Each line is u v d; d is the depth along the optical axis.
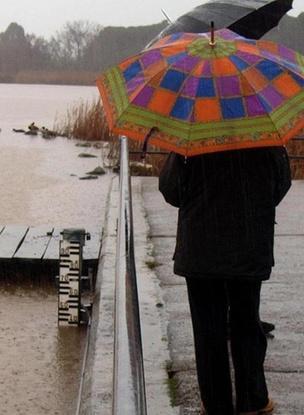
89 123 36.25
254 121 4.68
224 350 5.32
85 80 146.25
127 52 127.50
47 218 17.64
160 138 4.75
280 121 4.69
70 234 9.85
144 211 13.57
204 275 5.09
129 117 4.82
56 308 10.77
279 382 6.48
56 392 8.12
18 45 161.62
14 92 101.31
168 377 6.60
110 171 25.38
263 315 8.12
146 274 9.62
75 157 29.59
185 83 4.81
